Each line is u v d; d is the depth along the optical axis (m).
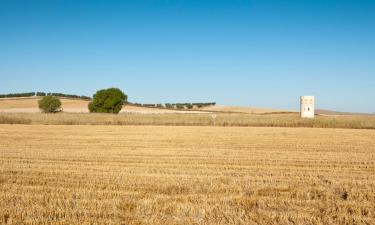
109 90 91.38
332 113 140.38
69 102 130.50
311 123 52.97
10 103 122.75
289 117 59.84
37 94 144.88
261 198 11.70
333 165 18.52
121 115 62.31
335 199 11.80
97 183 13.67
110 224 9.13
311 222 9.41
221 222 9.34
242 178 14.84
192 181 14.07
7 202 11.02
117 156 21.06
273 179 14.69
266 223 9.31
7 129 42.72
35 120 55.09
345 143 29.39
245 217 9.73
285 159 20.34
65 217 9.67
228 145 27.44
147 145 27.20
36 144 27.36
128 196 11.79
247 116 61.75
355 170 17.16
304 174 15.96
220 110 131.00
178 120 56.06
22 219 9.53
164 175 15.23
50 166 17.41
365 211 10.48
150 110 119.38
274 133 39.56
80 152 22.77
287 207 10.84
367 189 13.15
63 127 47.22
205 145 27.38
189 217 9.80
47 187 12.95
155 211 10.25
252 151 23.86
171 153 22.59
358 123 51.31
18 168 16.81
